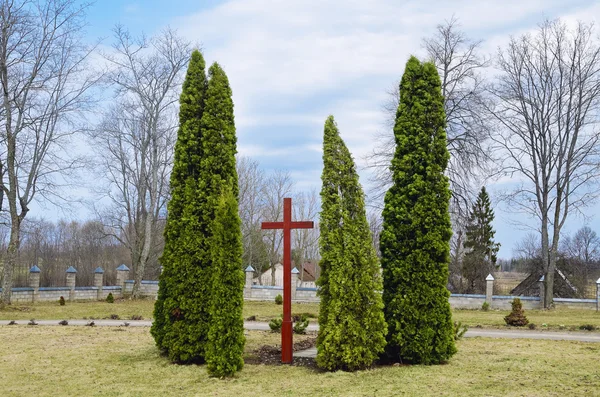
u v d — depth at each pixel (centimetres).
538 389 923
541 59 3017
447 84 2950
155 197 3450
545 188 3102
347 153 1172
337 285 1123
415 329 1178
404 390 943
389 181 3002
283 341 1227
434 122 1253
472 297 3125
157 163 3409
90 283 4828
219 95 1297
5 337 1623
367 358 1118
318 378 1058
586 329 1994
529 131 3091
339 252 1130
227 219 1138
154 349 1383
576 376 1020
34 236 4338
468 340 1603
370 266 1141
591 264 4684
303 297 3369
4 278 2745
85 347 1442
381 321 1135
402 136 1247
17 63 2658
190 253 1233
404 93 1276
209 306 1207
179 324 1218
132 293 3459
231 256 1135
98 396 972
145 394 979
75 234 5044
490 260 4366
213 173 1261
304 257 5419
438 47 2950
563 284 3619
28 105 2723
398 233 1215
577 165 3020
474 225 4309
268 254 5269
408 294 1187
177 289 1224
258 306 3106
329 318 1122
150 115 3338
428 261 1193
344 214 1145
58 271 4816
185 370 1150
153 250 4266
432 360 1175
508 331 1927
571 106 2995
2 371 1163
